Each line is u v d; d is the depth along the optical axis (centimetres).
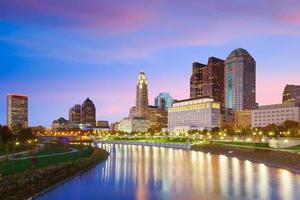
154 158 17950
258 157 16275
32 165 10000
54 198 7712
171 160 16825
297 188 8875
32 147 19275
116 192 8431
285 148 18038
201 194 8206
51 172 9325
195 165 14475
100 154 17962
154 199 7688
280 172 12019
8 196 6819
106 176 11025
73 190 8631
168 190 8700
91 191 8506
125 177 10856
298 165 12538
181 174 11638
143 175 11338
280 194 8150
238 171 12369
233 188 8931
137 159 17312
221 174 11588
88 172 11956
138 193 8325
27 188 7681
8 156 13262
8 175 7888
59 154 15612
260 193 8275
